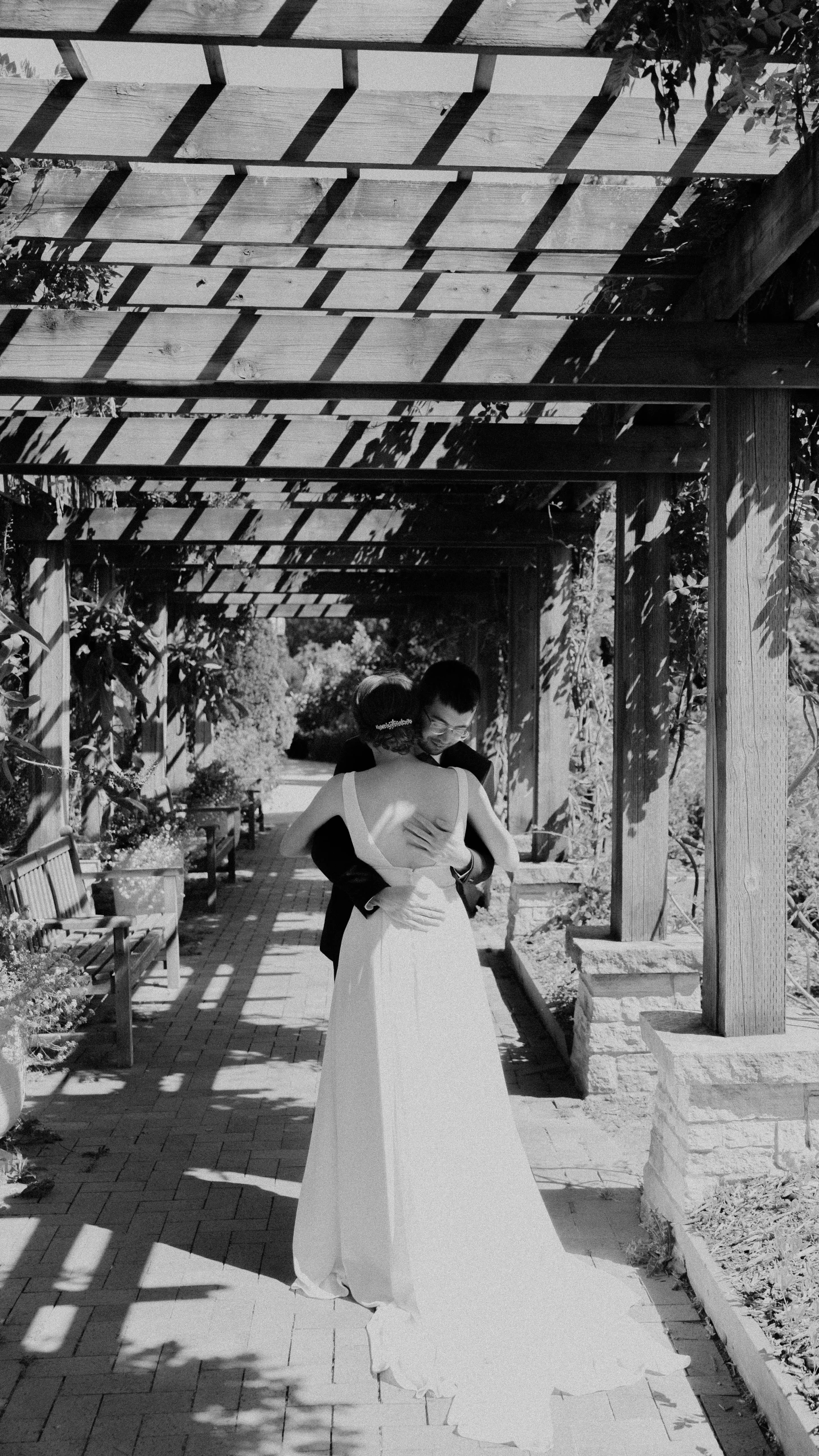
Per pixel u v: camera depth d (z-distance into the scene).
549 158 3.10
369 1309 3.45
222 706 13.48
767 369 3.72
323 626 29.05
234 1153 4.72
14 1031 4.58
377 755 3.54
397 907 3.36
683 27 2.61
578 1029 5.61
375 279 3.95
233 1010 7.05
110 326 4.05
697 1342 3.24
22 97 2.96
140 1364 3.16
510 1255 3.36
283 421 5.79
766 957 3.72
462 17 2.61
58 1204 4.21
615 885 5.61
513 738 9.45
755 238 3.40
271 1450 2.80
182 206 3.45
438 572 11.20
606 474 5.65
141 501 7.98
